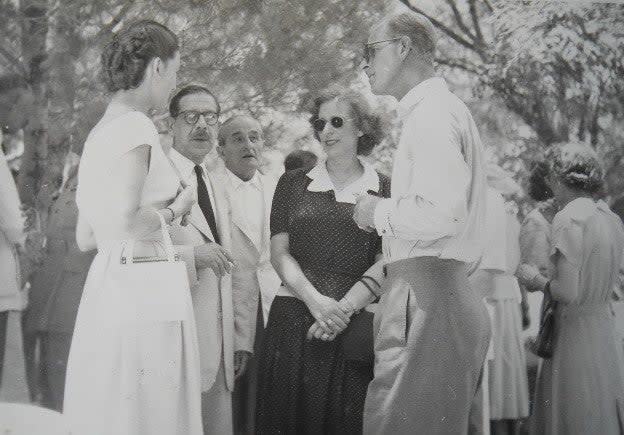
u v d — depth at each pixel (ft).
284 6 16.76
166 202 12.69
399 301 13.82
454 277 13.79
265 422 15.55
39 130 16.17
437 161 13.34
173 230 15.03
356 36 16.74
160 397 12.23
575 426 16.93
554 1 18.01
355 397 15.26
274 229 15.84
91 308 12.28
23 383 15.42
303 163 16.11
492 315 16.85
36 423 12.19
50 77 16.31
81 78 16.40
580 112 17.95
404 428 13.99
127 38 12.94
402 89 14.49
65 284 15.65
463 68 17.78
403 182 13.62
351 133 16.05
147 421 12.19
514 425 16.94
